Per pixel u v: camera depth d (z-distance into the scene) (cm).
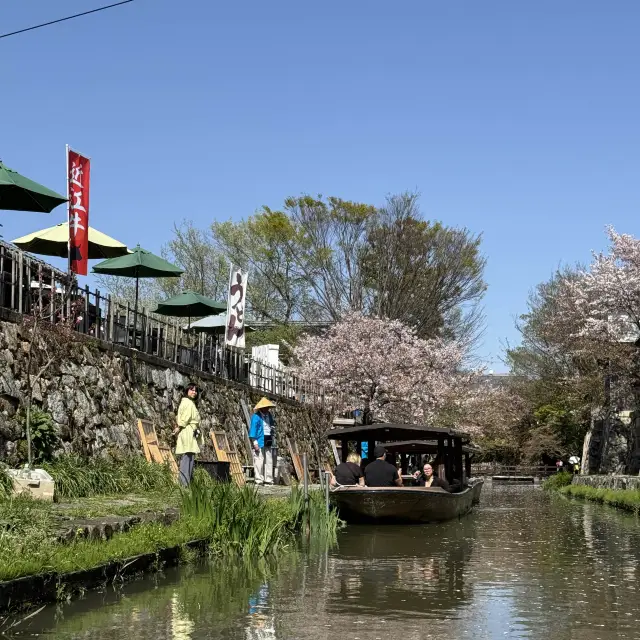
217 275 5047
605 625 809
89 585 900
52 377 1546
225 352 2617
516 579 1095
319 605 898
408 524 1864
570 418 5862
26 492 1214
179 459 1975
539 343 5266
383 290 4722
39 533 913
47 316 1552
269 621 814
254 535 1273
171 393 2106
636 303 3175
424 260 4722
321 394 3725
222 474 1781
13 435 1372
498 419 6125
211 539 1216
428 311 4722
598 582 1073
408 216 4769
